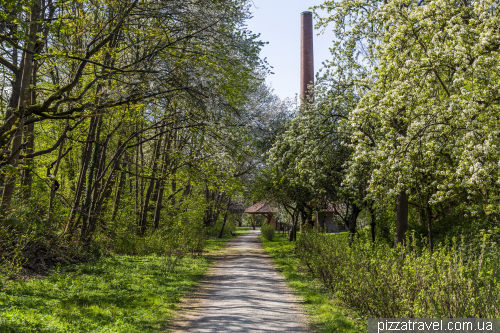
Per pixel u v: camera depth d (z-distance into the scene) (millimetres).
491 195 10336
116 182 23359
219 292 10914
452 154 10852
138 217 23859
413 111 11258
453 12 11742
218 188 18406
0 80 14648
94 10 12148
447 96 11820
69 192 20062
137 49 13164
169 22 13117
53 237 13797
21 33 7523
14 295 8180
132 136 16984
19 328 5949
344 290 9000
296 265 17125
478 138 9922
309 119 17969
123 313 7840
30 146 13867
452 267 6059
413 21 11531
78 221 16469
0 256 10297
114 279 11625
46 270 11727
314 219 29078
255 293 10789
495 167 9250
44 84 17109
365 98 12133
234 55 14812
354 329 7148
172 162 19906
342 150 18719
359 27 16438
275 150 19344
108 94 12414
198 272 14602
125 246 19172
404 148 10820
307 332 7004
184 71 12930
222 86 14688
